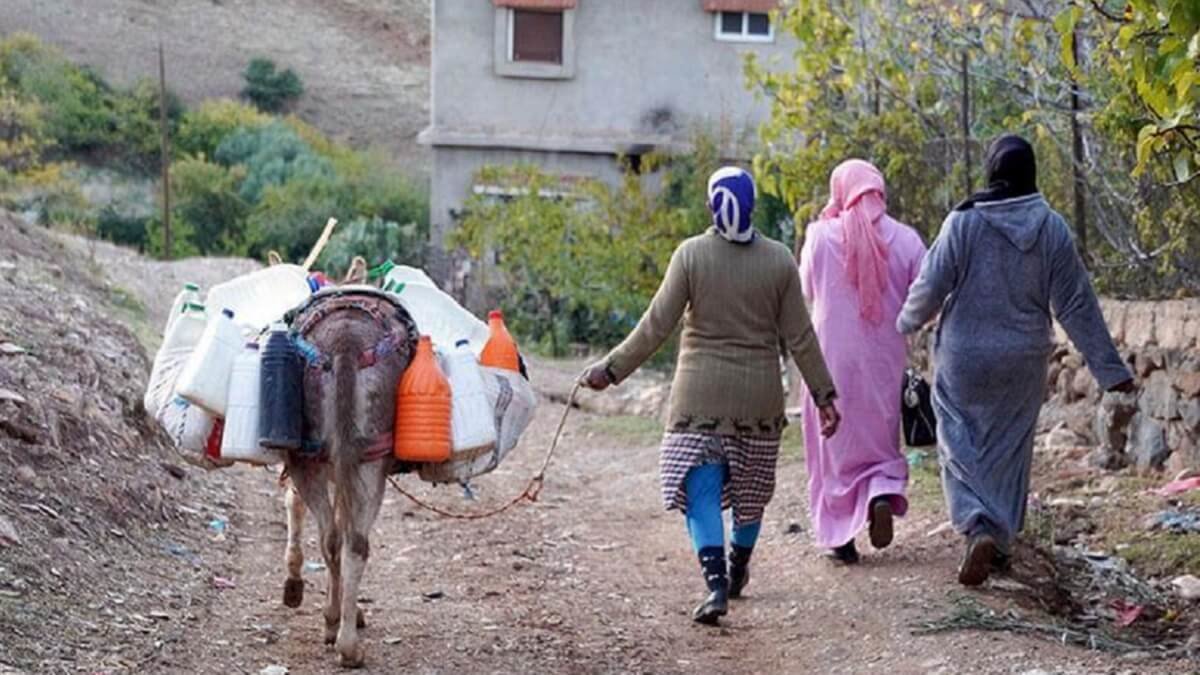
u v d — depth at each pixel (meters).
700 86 35.03
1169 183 12.17
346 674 9.05
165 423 9.28
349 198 45.56
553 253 31.98
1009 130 15.48
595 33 34.94
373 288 9.25
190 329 9.70
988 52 15.46
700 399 10.29
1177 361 13.11
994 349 10.41
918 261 11.38
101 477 11.86
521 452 18.17
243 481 14.27
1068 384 15.14
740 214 10.27
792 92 17.30
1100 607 10.70
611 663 9.68
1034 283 10.45
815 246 11.41
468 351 9.16
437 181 35.28
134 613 9.66
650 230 31.50
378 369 8.84
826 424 10.52
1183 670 8.98
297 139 49.66
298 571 10.24
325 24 64.00
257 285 9.98
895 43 16.64
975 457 10.48
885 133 16.91
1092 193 14.27
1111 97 12.50
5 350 13.51
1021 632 9.75
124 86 53.94
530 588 11.48
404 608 10.69
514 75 35.06
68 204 43.56
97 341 15.61
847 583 11.02
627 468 16.98
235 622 9.95
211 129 50.88
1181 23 8.23
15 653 8.41
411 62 62.66
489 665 9.47
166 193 38.12
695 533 10.38
